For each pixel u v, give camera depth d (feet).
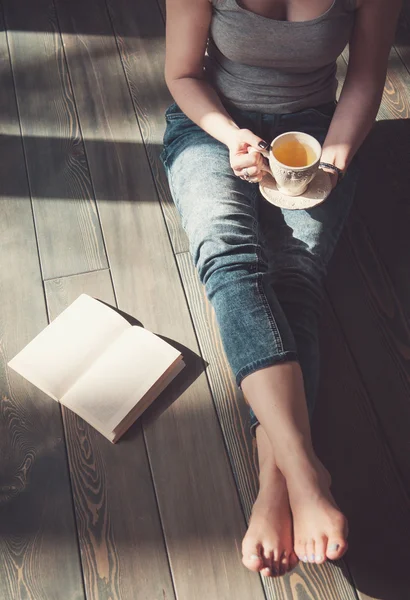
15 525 4.69
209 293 4.61
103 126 7.03
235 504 4.74
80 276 5.93
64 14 8.09
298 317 4.73
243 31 4.82
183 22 4.96
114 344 5.33
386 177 6.48
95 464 4.93
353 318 5.60
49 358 5.31
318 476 3.99
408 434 5.00
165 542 4.59
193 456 4.95
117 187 6.52
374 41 5.02
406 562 4.46
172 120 5.68
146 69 7.53
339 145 5.03
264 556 3.92
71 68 7.56
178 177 5.21
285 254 4.93
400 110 7.01
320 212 5.06
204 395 5.24
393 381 5.25
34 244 6.15
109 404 5.03
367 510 4.67
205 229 4.76
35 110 7.20
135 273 5.94
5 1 8.26
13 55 7.73
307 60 4.98
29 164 6.73
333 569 4.44
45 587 4.45
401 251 5.99
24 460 4.96
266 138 5.33
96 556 4.56
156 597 4.40
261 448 4.33
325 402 5.16
